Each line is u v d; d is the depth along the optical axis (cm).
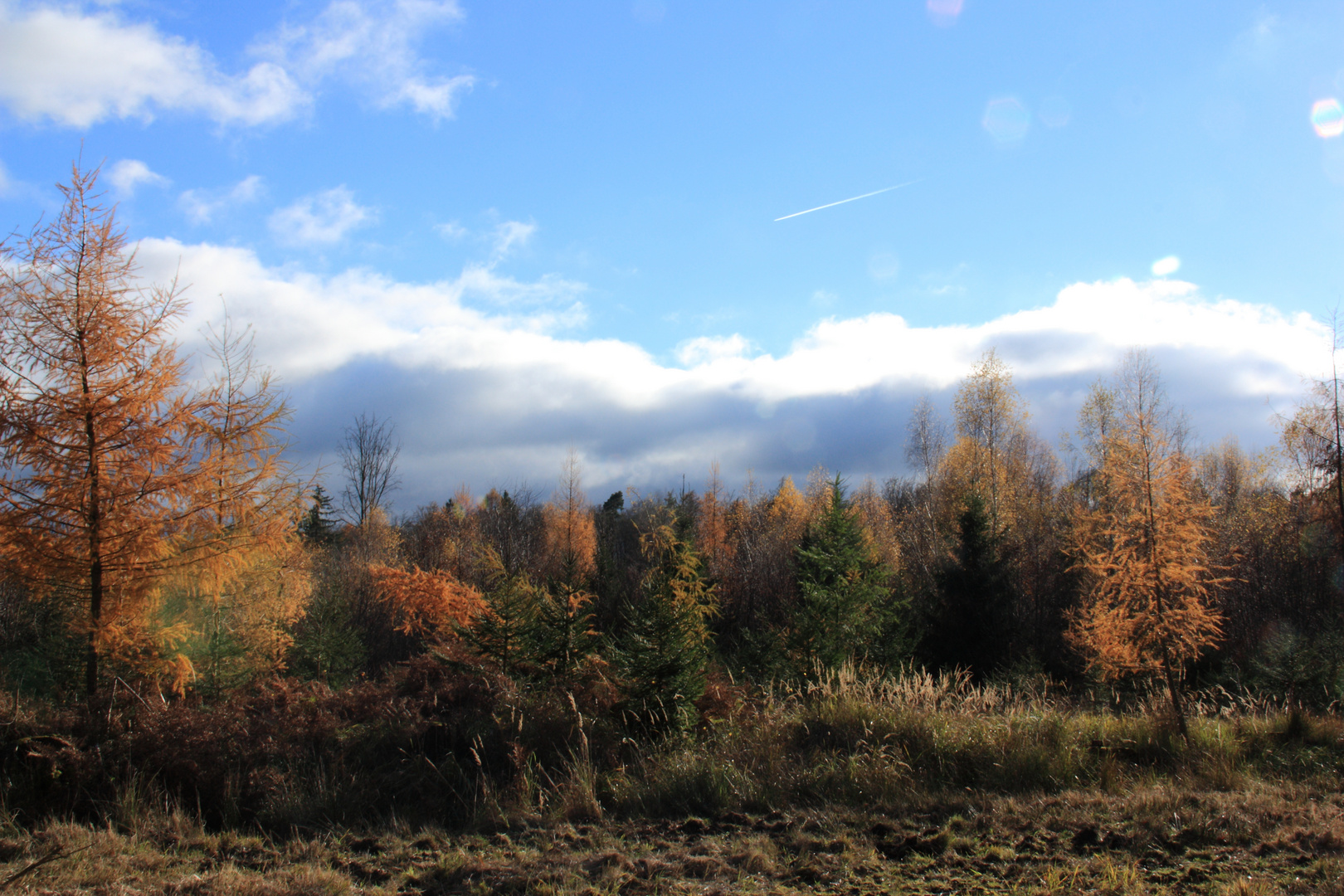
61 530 849
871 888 489
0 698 765
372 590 2377
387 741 815
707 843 585
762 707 1057
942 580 2225
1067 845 556
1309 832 558
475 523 4169
